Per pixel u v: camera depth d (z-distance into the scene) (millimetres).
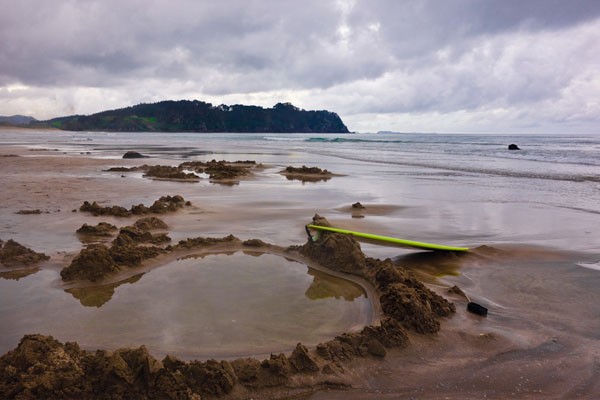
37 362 3920
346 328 5141
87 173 21359
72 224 10156
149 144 60156
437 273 7309
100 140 73812
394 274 6203
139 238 8711
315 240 8016
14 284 6445
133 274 6926
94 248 6949
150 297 6016
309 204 13492
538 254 8438
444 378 4164
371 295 6145
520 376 4188
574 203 14414
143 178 19656
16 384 3717
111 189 16016
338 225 10539
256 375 4012
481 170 25484
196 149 48344
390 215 12094
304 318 5402
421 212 12570
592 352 4625
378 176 22406
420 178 21484
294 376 4070
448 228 10656
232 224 10477
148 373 3836
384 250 8617
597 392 3949
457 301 5992
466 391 3969
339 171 25078
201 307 5684
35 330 5020
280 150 47969
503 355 4559
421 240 9492
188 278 6789
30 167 23891
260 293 6203
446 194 16156
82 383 3801
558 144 67875
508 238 9797
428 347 4680
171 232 9664
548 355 4562
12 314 5445
